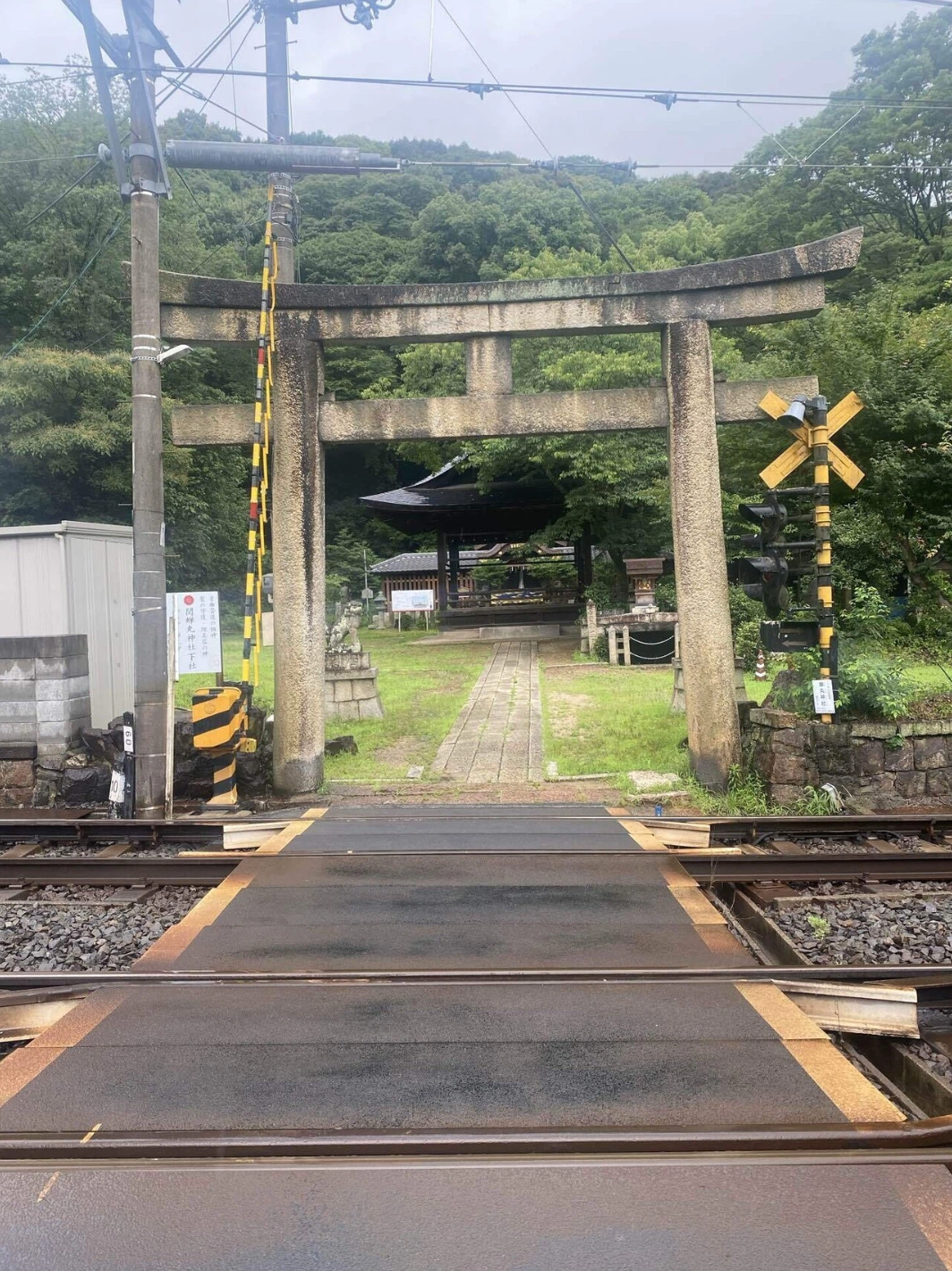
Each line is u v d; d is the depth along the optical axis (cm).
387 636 2597
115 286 2423
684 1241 210
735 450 1446
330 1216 219
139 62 702
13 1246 212
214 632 769
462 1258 204
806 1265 203
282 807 745
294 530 788
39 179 2320
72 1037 315
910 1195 226
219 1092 276
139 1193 229
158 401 726
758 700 1055
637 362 1897
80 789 779
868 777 717
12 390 1998
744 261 753
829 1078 282
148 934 463
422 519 2598
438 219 3509
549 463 2088
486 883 495
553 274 2292
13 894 537
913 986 359
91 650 860
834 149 2723
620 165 865
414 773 840
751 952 436
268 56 920
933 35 2859
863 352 1326
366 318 788
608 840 582
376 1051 303
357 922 435
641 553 2214
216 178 3362
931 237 2680
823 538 745
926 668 1111
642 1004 338
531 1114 262
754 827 631
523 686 1399
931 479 1328
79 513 2342
